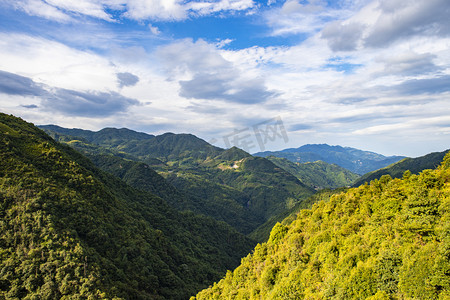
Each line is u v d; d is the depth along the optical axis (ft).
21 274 179.01
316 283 138.41
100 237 229.86
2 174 225.56
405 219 134.51
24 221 200.75
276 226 224.33
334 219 183.93
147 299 211.61
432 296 95.30
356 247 137.39
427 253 104.58
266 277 173.06
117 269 213.46
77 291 174.19
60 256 187.83
